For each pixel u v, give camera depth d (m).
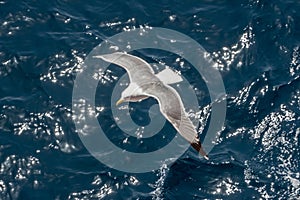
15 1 58.31
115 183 46.97
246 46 55.75
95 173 47.50
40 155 48.19
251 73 53.91
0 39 55.25
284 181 47.78
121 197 46.09
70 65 53.75
